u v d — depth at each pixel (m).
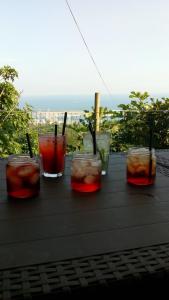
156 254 0.74
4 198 1.07
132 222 0.90
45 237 0.81
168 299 0.69
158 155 1.69
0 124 4.56
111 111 4.24
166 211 0.98
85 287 0.63
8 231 0.84
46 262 0.70
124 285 0.65
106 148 1.34
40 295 0.60
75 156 1.17
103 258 0.72
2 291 0.61
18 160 1.09
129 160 1.23
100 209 0.99
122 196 1.10
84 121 3.81
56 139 1.30
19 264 0.69
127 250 0.75
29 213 0.95
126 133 4.20
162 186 1.21
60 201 1.05
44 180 1.28
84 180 1.13
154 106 4.70
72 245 0.77
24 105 4.81
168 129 4.25
